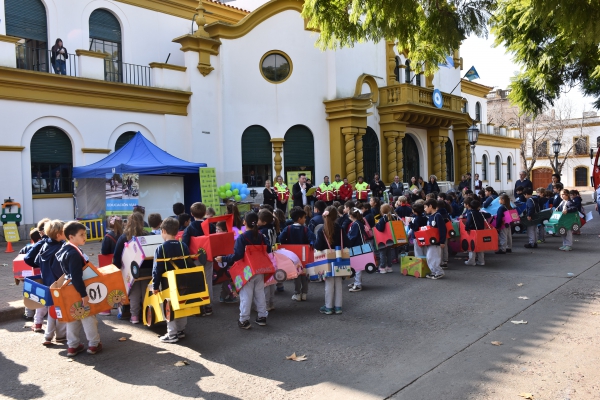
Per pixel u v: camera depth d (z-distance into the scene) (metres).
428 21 9.64
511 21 12.69
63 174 15.30
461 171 28.69
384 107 22.72
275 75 20.23
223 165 18.91
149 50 18.86
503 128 39.12
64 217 15.20
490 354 5.50
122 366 5.40
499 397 4.43
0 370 5.35
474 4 9.55
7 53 13.70
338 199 17.38
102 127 15.99
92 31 17.30
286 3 20.17
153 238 6.68
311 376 5.03
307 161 20.81
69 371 5.29
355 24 10.12
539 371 4.98
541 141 48.84
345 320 7.02
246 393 4.65
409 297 8.23
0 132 13.70
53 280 5.61
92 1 17.14
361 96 20.47
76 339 5.75
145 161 14.48
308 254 7.77
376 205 11.14
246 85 19.58
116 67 17.94
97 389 4.81
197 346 6.02
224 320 7.15
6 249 12.91
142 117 17.08
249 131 19.83
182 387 4.82
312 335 6.38
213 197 15.49
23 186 14.26
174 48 19.69
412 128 24.95
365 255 8.48
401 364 5.29
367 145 22.52
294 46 20.42
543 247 13.22
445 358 5.42
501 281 9.16
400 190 18.98
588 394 4.45
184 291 5.84
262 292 6.80
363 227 8.66
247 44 19.55
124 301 5.79
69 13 16.52
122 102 16.39
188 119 18.30
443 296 8.20
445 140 26.41
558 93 14.35
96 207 15.39
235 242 6.79
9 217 13.52
